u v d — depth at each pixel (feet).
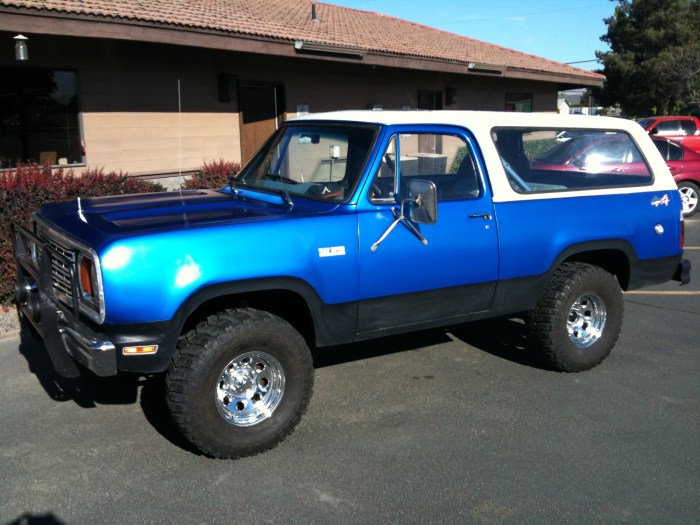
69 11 27.78
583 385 16.92
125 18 29.71
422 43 53.06
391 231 14.19
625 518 11.24
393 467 12.82
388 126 14.52
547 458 13.20
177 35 31.99
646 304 24.84
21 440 13.73
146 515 11.20
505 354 19.13
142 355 11.93
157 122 35.63
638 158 18.38
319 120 16.11
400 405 15.65
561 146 17.22
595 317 17.69
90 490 11.92
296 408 13.46
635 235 17.81
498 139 16.10
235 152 39.81
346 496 11.82
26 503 11.49
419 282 14.76
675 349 19.72
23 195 21.72
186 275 11.99
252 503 11.58
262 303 14.38
